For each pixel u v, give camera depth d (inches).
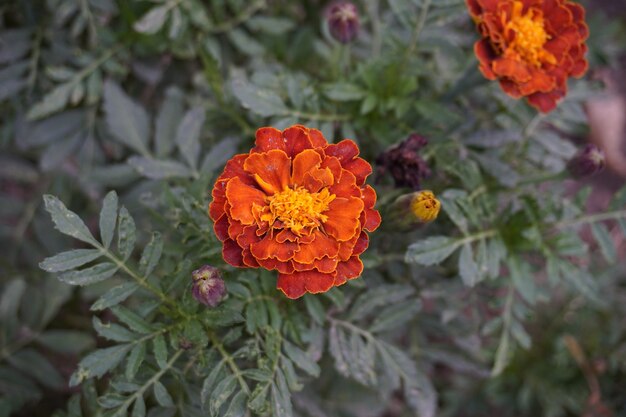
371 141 15.6
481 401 20.1
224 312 12.4
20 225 18.1
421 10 15.3
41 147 18.5
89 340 17.2
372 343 14.3
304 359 13.0
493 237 14.4
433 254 13.7
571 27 14.0
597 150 14.4
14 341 16.9
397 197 13.6
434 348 16.5
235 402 12.1
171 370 12.7
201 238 13.3
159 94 18.3
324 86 15.2
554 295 20.0
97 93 16.7
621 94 25.6
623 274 19.5
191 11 16.6
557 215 15.0
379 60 15.6
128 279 13.1
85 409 14.4
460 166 14.7
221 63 18.0
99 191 18.0
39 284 18.0
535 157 16.4
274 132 12.2
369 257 13.6
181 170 15.3
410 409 19.4
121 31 16.9
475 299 15.8
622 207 15.1
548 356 19.6
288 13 18.9
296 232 11.8
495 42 13.6
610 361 18.8
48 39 17.2
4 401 16.2
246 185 12.0
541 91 13.8
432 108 15.2
